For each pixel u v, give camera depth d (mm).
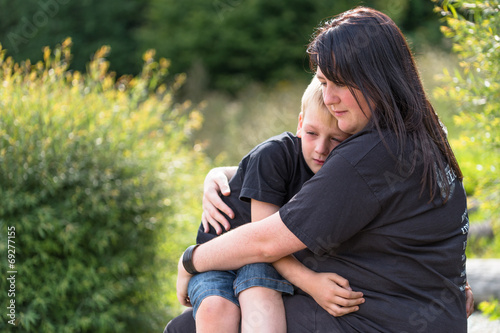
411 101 1984
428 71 9055
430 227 1973
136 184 4820
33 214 4406
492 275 4629
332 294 1992
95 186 4578
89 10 13844
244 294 2123
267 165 2195
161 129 5734
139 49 14070
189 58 13719
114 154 4789
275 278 2131
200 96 12500
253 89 12773
